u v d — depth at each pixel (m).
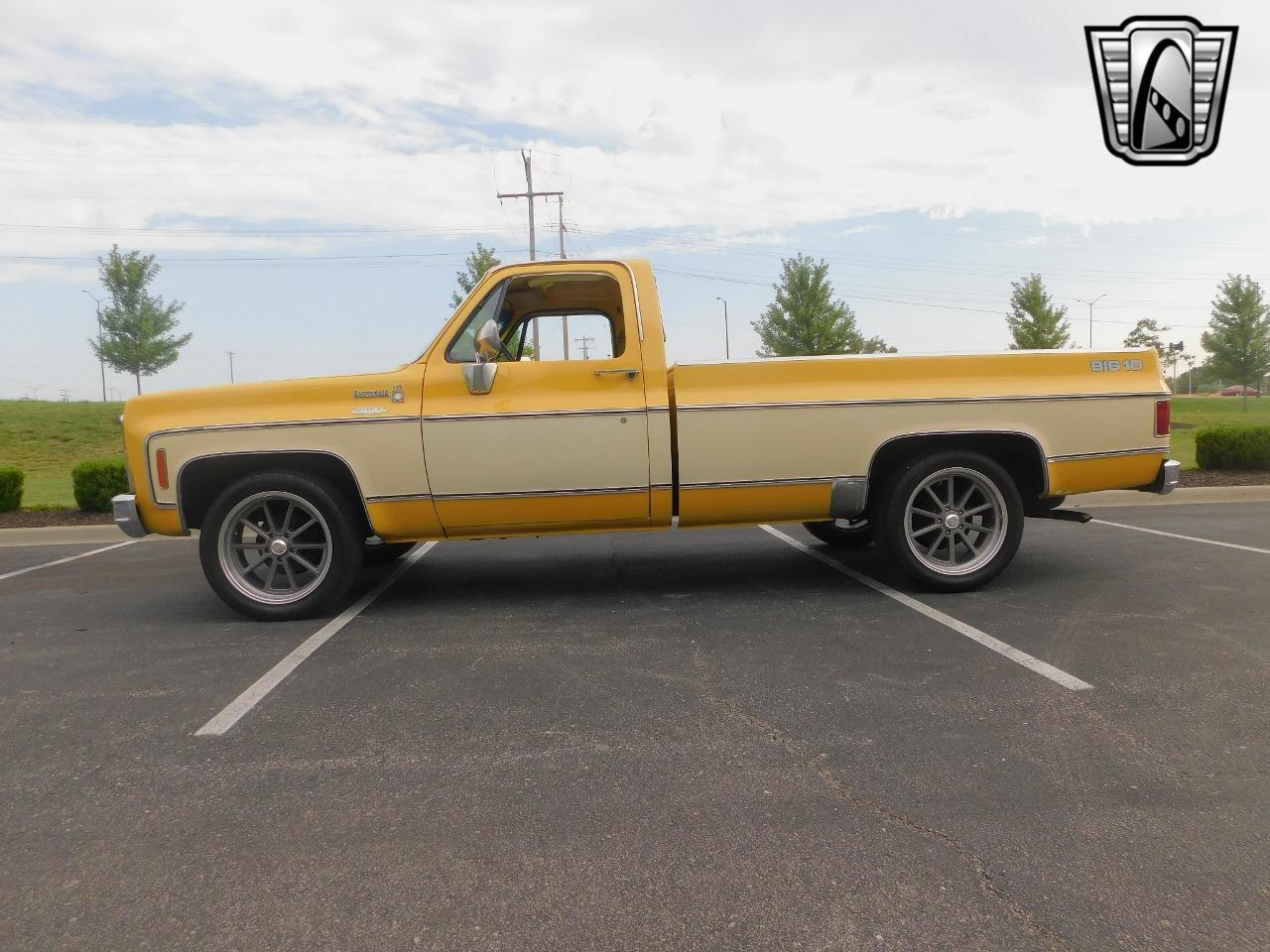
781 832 2.54
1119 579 5.64
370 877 2.35
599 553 7.08
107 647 4.65
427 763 3.06
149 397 5.05
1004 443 5.29
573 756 3.09
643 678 3.89
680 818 2.63
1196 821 2.55
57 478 18.48
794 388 5.11
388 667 4.14
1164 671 3.85
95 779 2.98
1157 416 5.29
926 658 4.07
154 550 8.32
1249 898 2.17
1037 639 4.36
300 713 3.56
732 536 7.79
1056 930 2.06
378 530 5.06
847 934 2.06
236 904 2.23
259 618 5.08
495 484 5.01
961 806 2.66
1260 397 57.56
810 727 3.30
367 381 5.02
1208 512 8.87
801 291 31.19
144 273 34.88
